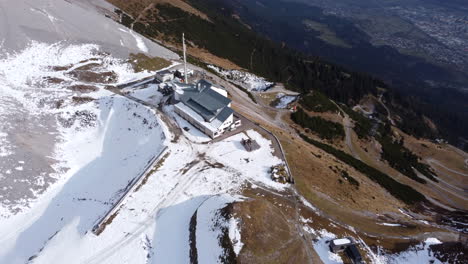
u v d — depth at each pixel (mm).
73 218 45750
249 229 38625
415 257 40812
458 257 40844
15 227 45062
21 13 89500
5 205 46469
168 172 51281
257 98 94812
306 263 36562
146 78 81688
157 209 45125
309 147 66500
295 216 43875
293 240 39312
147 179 49719
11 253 41594
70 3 109375
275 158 56344
